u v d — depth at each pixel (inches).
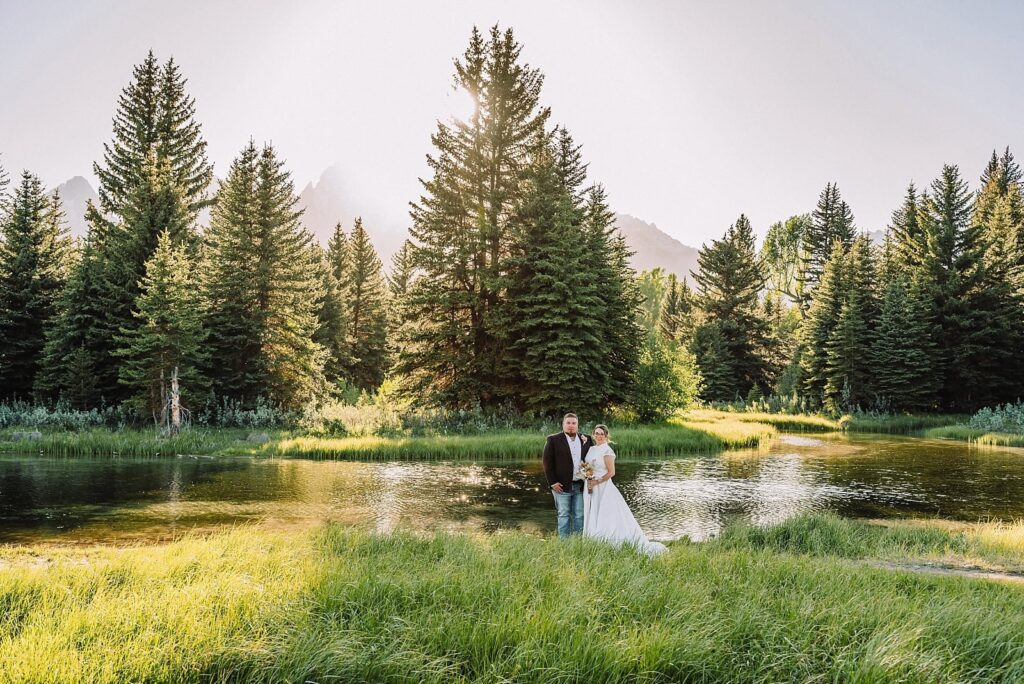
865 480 706.2
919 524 476.7
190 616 157.0
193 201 1689.2
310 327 1430.9
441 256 1229.1
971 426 1427.2
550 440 347.6
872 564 331.6
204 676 133.7
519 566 227.3
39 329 1256.8
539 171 1216.8
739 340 2343.8
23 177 1267.2
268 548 263.6
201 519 434.0
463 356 1232.2
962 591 234.7
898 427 1533.0
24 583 197.0
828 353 1883.6
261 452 803.4
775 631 160.7
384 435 959.6
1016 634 168.6
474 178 1280.8
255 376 1224.8
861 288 1982.0
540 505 516.7
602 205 1806.1
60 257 1325.0
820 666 146.8
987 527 454.6
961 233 1844.2
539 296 1131.3
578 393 1175.0
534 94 1318.9
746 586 209.0
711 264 2418.8
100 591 181.9
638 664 140.8
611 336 1301.7
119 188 1614.2
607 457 328.8
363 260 2272.4
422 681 131.9
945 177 1878.7
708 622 165.6
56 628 152.4
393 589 185.6
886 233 2433.6
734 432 1127.6
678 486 649.0
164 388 962.7
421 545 281.1
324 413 1047.0
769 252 3649.1
